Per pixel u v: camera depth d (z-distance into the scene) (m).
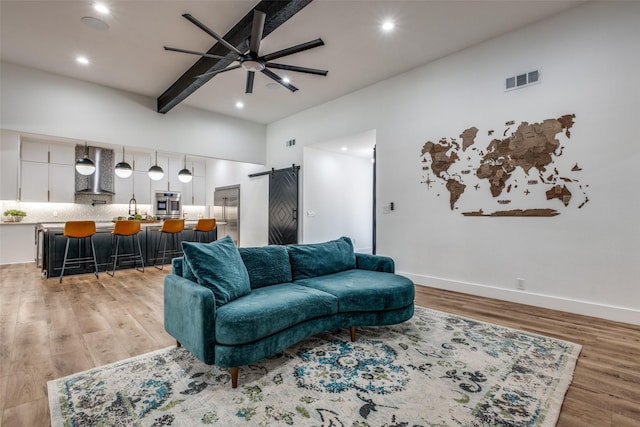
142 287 4.17
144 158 8.54
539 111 3.38
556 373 1.97
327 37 3.71
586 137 3.09
